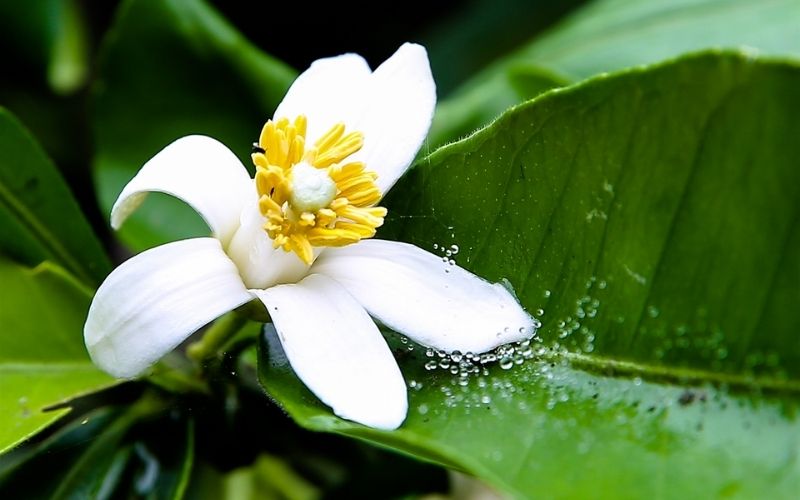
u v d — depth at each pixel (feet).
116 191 0.88
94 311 0.69
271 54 1.03
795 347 0.70
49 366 0.78
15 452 0.81
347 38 1.04
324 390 0.68
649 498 0.67
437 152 0.73
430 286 0.71
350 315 0.69
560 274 0.72
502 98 0.89
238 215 0.71
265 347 0.71
